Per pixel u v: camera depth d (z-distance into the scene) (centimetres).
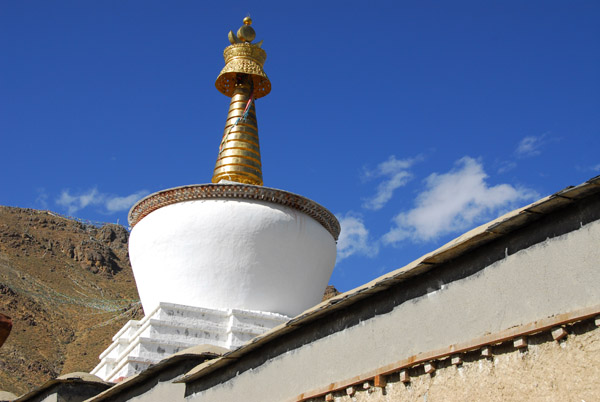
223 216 2377
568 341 1003
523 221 1082
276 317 2356
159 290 2416
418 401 1205
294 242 2417
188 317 2312
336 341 1416
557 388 1002
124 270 12150
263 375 1589
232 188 2411
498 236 1127
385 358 1286
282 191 2425
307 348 1488
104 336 9012
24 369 7731
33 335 8638
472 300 1155
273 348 1588
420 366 1219
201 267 2366
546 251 1059
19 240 11431
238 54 2855
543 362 1029
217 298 2364
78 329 9269
